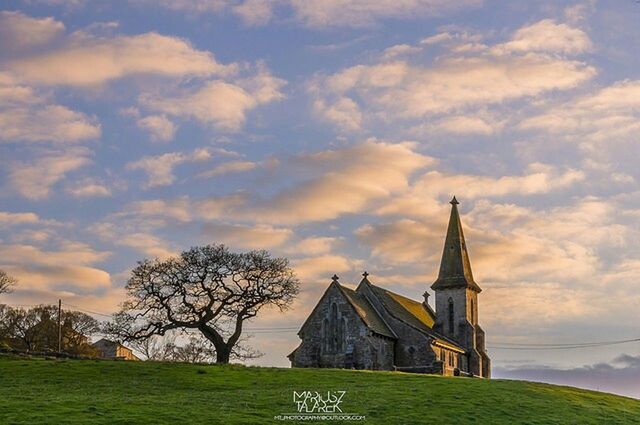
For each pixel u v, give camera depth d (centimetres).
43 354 10475
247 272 11838
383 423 6788
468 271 13725
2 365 9056
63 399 6994
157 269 11756
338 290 11675
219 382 8462
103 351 16175
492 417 7350
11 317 15275
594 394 9319
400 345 12138
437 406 7512
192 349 14038
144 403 6906
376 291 12588
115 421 6128
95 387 7956
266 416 6669
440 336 13012
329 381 8756
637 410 8656
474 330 13375
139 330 11738
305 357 11612
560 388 9362
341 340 11512
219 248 11875
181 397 7381
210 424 6247
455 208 14088
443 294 13562
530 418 7475
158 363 9519
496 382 9262
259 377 8862
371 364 11300
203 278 11750
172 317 11731
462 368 13062
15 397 7119
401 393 8006
